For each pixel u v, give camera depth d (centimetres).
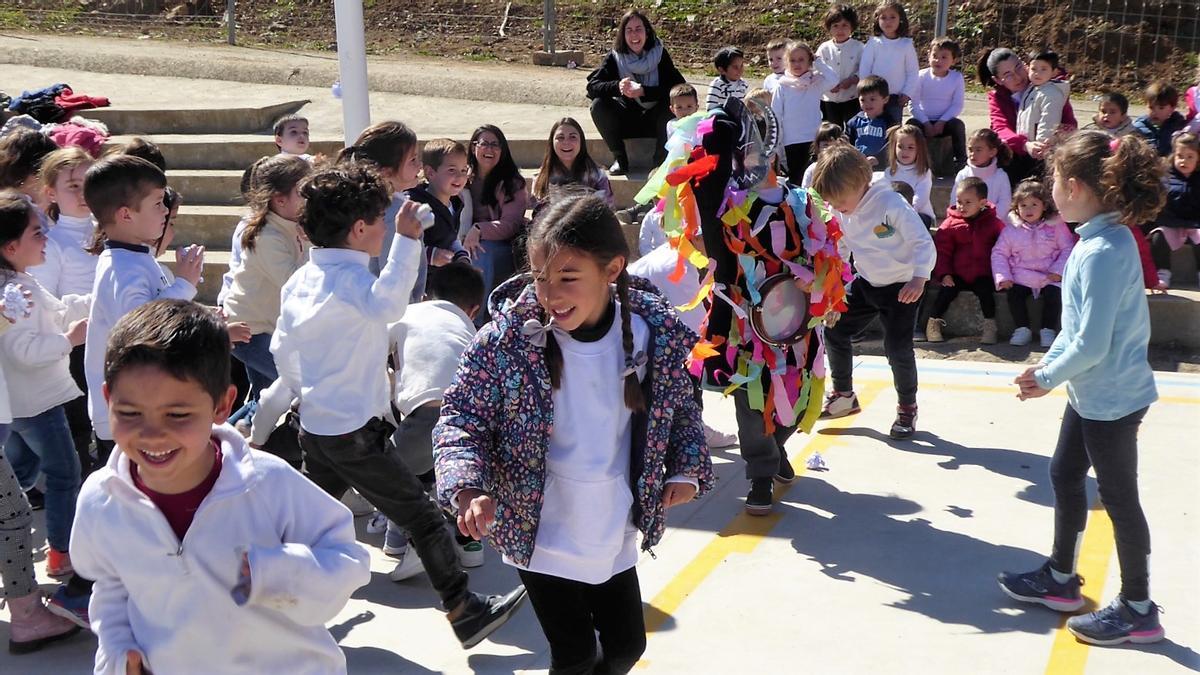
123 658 236
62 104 988
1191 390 655
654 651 393
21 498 400
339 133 1030
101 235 420
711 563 462
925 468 558
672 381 295
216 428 244
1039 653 387
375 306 373
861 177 539
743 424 494
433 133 1009
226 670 243
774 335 475
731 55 855
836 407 628
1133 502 379
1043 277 737
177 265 409
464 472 278
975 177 763
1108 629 388
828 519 503
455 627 388
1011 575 424
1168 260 776
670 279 447
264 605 235
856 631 405
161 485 234
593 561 295
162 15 1481
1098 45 1205
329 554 239
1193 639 392
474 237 677
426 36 1391
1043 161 841
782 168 498
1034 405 647
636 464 296
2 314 392
